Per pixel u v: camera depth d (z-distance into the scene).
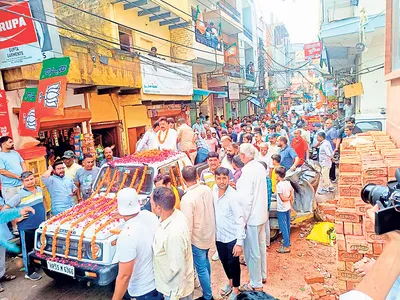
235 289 3.92
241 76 23.02
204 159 8.91
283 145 7.16
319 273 4.45
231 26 20.34
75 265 3.91
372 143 4.94
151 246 3.03
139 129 12.50
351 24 10.84
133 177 5.21
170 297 2.88
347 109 17.61
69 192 5.47
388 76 4.82
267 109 32.22
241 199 3.78
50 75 6.01
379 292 0.81
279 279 4.38
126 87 9.80
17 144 6.78
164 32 14.12
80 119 8.86
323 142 8.75
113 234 4.02
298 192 6.35
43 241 4.26
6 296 4.34
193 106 17.06
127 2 11.37
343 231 3.52
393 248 0.85
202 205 3.63
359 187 3.56
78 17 10.93
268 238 5.46
